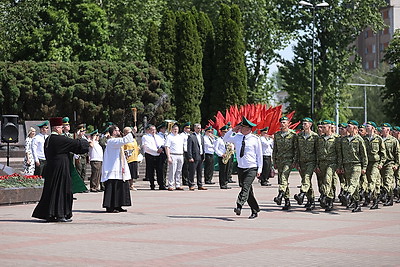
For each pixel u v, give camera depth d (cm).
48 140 1606
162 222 1592
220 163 2784
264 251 1173
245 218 1686
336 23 6656
